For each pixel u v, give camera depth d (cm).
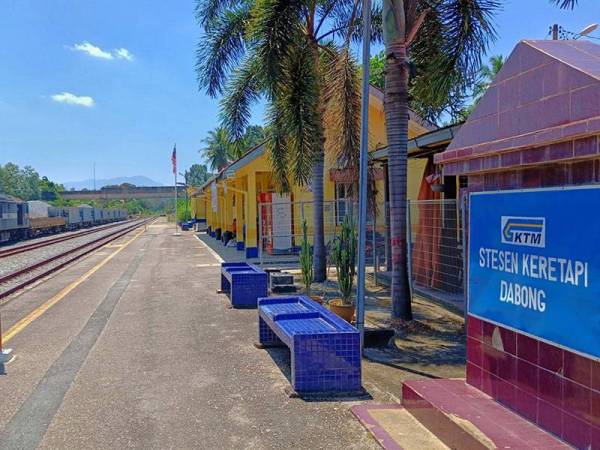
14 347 741
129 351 709
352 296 1145
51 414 498
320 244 1361
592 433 333
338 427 461
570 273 351
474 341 470
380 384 574
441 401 439
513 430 378
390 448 409
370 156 1329
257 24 1101
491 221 440
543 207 376
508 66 439
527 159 394
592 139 334
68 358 679
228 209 2975
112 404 521
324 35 1337
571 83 365
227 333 806
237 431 456
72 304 1087
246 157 1972
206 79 1552
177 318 920
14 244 3866
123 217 11831
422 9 988
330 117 1080
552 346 369
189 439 443
